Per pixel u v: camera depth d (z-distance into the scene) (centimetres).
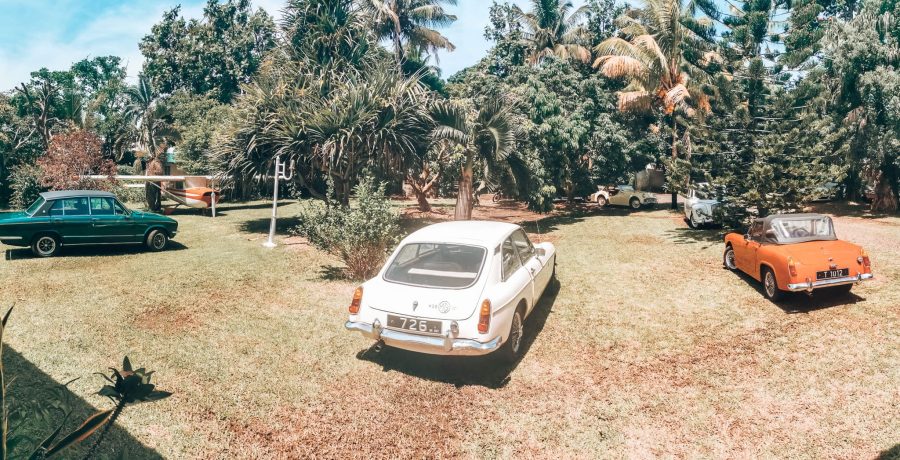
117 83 4041
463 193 1664
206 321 740
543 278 774
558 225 1825
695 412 496
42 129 3019
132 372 233
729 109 1508
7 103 2952
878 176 2011
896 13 1712
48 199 1146
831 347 633
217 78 4184
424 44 3366
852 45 1720
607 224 1808
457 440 452
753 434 456
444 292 550
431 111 1588
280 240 1470
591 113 2272
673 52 2367
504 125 1546
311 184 1750
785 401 510
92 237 1182
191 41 4109
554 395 534
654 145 2605
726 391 536
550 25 3159
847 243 820
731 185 1481
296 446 440
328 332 705
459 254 604
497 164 1795
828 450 427
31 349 612
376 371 586
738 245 958
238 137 1644
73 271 1022
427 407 508
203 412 488
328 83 1609
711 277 991
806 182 1316
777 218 866
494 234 653
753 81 1470
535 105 1950
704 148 1508
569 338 691
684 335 695
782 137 1336
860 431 452
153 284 931
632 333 706
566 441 451
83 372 555
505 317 563
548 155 2012
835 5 2622
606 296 884
